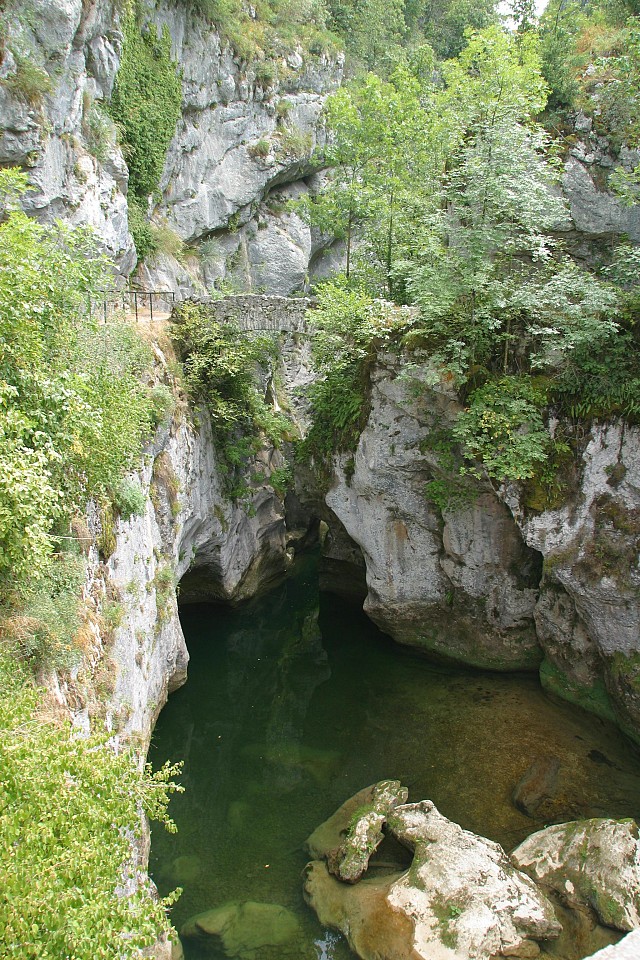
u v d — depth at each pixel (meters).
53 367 8.57
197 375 16.95
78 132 17.52
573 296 13.82
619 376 12.82
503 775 12.01
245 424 18.78
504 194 12.62
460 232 13.45
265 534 20.92
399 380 15.11
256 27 28.69
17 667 6.22
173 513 14.26
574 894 9.11
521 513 13.73
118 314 15.58
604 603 13.02
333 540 20.14
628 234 20.00
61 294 8.84
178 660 14.82
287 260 30.59
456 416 13.99
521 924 8.60
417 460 15.49
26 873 3.69
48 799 4.20
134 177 22.33
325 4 35.72
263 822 11.53
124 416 10.17
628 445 12.73
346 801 11.62
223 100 26.78
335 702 15.06
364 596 19.97
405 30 39.66
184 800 12.27
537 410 13.52
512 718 13.76
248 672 17.20
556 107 21.78
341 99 20.31
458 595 16.00
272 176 29.17
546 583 14.36
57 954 3.53
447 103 16.89
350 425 16.61
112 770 4.90
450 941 8.39
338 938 8.95
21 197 15.16
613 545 12.92
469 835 9.89
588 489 13.15
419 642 16.72
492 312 13.93
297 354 21.86
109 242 18.95
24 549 6.41
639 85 16.53
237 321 18.30
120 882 4.69
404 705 14.61
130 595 10.95
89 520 9.30
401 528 16.34
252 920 9.27
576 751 12.58
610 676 13.14
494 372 14.22
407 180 19.97
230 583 18.94
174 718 14.53
